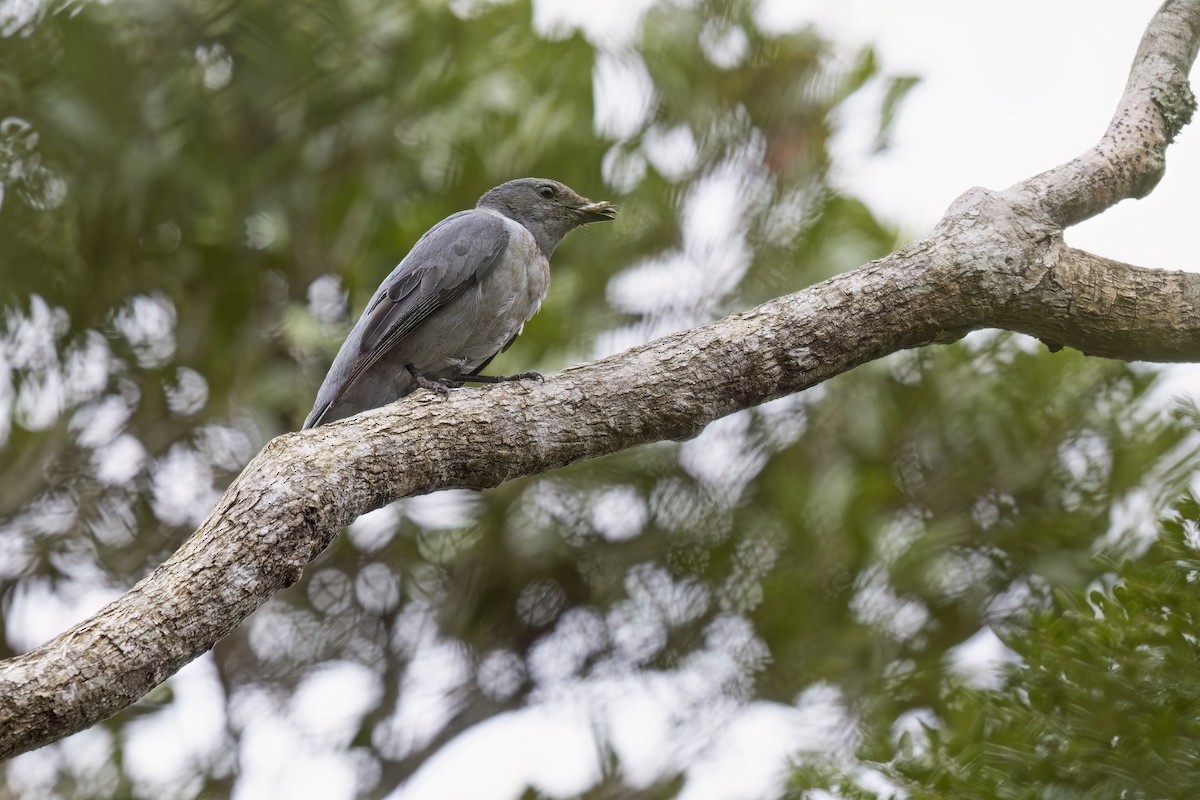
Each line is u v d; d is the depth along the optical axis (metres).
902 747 6.49
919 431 10.90
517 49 11.78
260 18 11.58
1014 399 10.75
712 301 11.58
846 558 10.85
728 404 6.88
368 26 11.65
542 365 11.18
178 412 12.23
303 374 12.02
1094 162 7.59
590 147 11.70
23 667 4.86
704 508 11.41
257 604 5.52
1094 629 6.07
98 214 11.73
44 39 11.50
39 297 11.89
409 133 11.75
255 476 5.79
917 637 10.62
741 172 11.88
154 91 11.54
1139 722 5.91
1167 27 8.41
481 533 11.76
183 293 12.12
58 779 11.25
